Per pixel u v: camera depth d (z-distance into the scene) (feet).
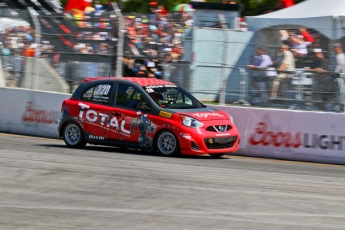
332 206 39.42
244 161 63.16
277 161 65.51
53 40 83.25
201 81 77.10
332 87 68.28
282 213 36.78
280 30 78.43
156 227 32.55
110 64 79.61
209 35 81.66
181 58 80.74
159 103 64.23
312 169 58.75
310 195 43.19
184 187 44.65
